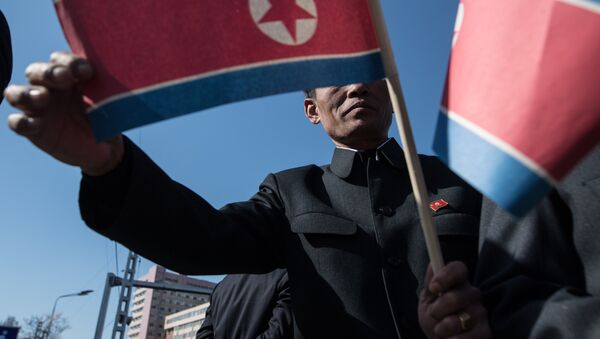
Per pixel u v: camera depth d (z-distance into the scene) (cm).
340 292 146
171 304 8662
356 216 163
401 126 110
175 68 114
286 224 168
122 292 1462
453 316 95
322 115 193
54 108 109
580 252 101
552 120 93
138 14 116
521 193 90
